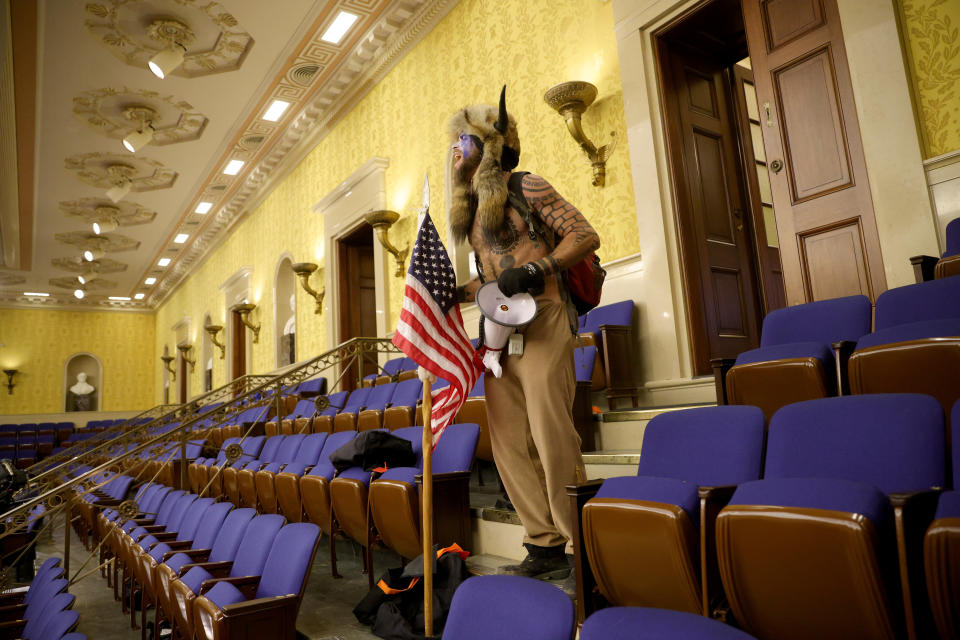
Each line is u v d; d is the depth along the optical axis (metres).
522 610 1.09
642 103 4.43
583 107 4.61
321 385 7.95
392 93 7.44
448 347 2.28
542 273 2.02
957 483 1.29
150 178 10.71
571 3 5.11
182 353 15.85
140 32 7.09
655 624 0.87
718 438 1.83
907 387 1.76
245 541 2.61
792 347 2.28
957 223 2.65
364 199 7.62
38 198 11.18
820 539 1.20
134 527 3.91
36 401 17.16
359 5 6.83
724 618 1.44
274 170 10.44
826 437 1.57
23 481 6.46
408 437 3.44
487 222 2.20
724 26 4.54
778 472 1.64
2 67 7.06
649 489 1.69
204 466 5.52
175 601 2.35
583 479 2.14
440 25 6.68
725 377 2.53
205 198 11.61
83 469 8.08
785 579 1.27
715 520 1.48
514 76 5.59
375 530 2.95
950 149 3.04
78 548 6.20
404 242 6.97
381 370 6.34
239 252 12.30
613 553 1.67
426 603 2.07
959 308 2.09
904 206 3.14
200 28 7.11
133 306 18.81
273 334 10.31
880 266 3.24
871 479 1.46
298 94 8.45
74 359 18.06
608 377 3.92
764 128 3.82
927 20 3.17
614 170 4.64
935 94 3.12
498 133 2.29
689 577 1.49
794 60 3.69
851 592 1.18
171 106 8.61
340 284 8.44
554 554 2.19
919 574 1.16
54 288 16.73
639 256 4.38
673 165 4.30
